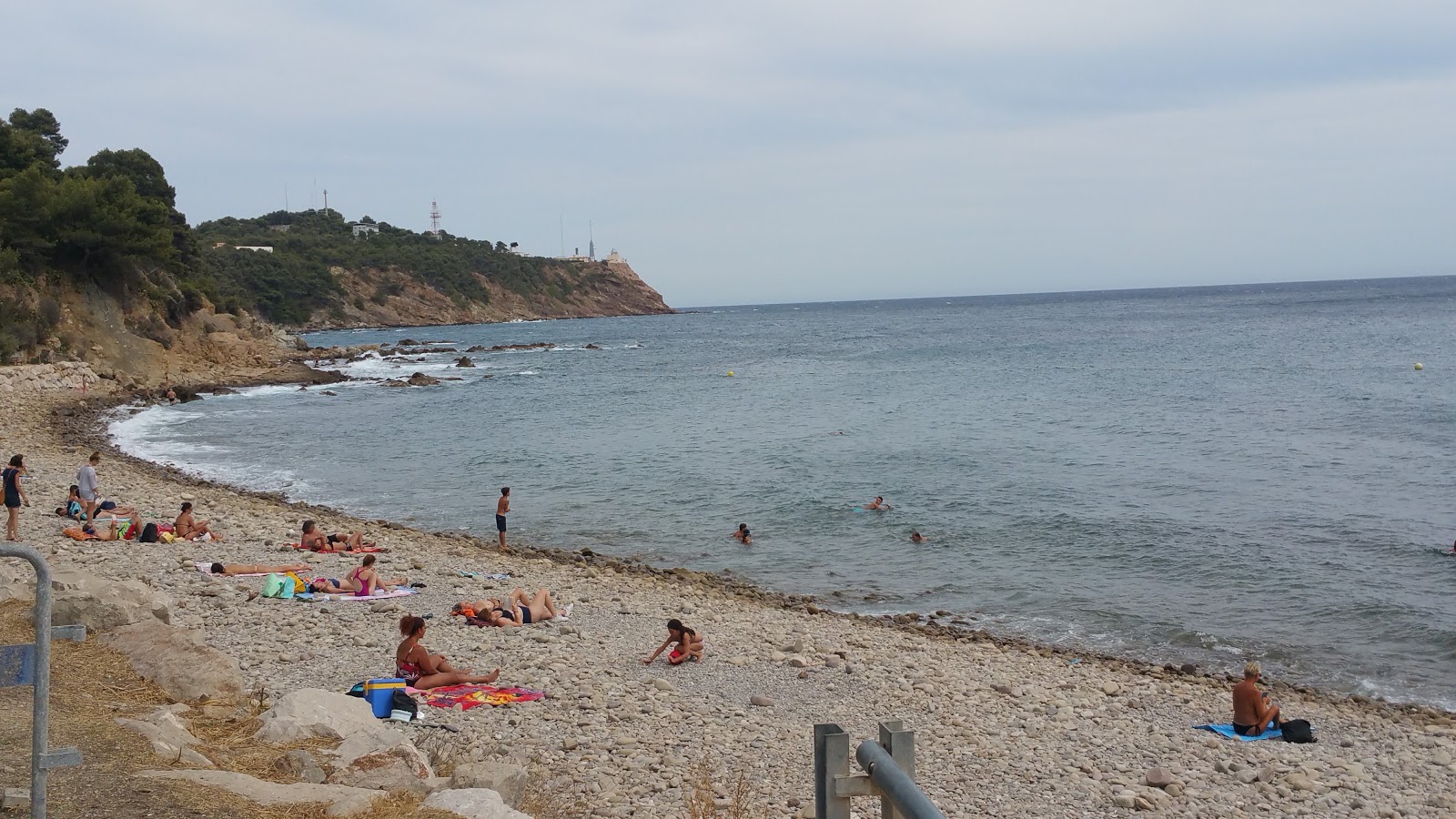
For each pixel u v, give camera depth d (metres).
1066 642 20.11
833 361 98.94
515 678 14.33
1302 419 49.12
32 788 5.61
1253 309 188.12
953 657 17.97
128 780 7.51
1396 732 15.15
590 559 26.33
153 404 63.78
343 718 9.82
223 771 8.11
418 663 13.71
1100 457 40.16
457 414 59.53
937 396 64.38
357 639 15.59
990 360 93.12
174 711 9.89
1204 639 20.17
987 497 33.16
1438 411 50.03
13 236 69.56
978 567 25.56
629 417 57.06
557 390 73.81
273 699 11.73
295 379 79.44
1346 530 27.91
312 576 20.45
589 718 12.68
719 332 176.38
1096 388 66.19
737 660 16.39
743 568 26.03
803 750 12.26
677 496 34.62
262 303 186.62
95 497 25.27
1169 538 27.47
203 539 23.64
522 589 20.11
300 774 8.34
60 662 10.94
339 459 43.38
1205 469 37.12
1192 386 65.38
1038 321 179.25
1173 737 14.27
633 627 18.47
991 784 11.83
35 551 5.57
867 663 16.83
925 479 36.38
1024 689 16.05
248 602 17.92
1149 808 11.29
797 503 32.91
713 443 46.06
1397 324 124.69
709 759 11.65
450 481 38.16
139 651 11.36
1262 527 28.41
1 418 48.12
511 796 8.81
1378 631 20.41
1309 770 12.99
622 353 118.75
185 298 87.38
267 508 30.67
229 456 44.06
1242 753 13.77
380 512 32.84
